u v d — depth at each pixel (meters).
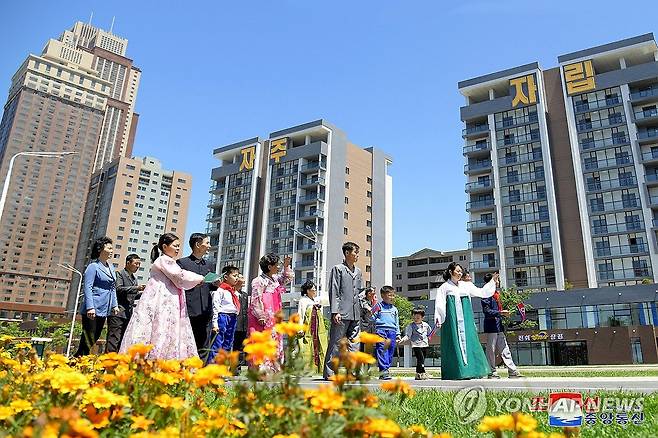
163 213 106.94
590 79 50.53
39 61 108.38
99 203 103.94
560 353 41.03
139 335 4.83
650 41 48.06
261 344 1.87
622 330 38.44
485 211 53.91
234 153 70.19
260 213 65.25
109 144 146.62
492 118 54.81
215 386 2.42
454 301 7.20
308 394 1.92
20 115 103.31
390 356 9.08
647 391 5.00
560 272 47.00
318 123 63.25
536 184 51.22
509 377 8.02
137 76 169.12
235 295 8.07
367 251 64.94
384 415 1.86
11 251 97.69
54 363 2.96
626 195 47.09
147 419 1.98
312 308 8.73
